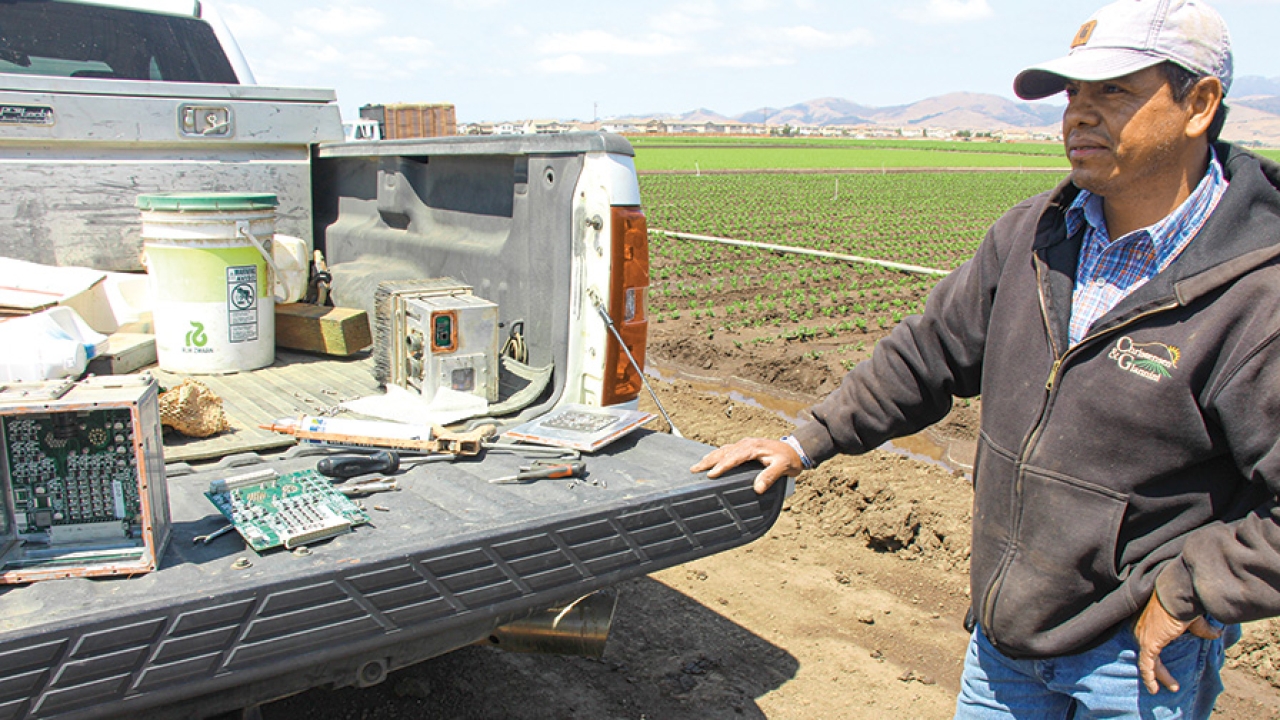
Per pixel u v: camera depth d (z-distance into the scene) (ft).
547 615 9.35
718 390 28.81
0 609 6.11
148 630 6.21
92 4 15.39
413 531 7.60
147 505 6.70
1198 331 6.48
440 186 13.66
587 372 11.17
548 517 7.99
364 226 15.55
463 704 11.66
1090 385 6.99
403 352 11.34
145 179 14.14
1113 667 7.28
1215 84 6.53
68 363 9.36
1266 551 6.10
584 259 10.88
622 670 12.63
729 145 357.41
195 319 12.26
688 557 8.95
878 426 9.18
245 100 14.67
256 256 12.66
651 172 175.73
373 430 9.58
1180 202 6.91
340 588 6.93
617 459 9.68
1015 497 7.55
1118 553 7.14
